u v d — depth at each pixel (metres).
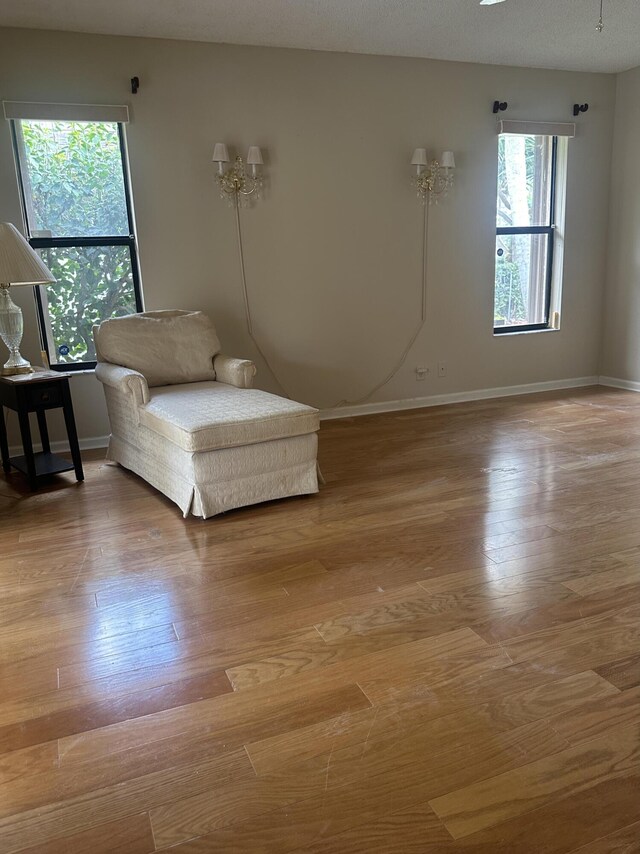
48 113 3.77
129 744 1.59
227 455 2.95
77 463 3.54
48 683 1.84
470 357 5.25
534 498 3.14
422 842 1.30
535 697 1.72
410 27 3.94
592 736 1.57
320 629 2.07
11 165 3.77
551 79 5.04
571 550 2.58
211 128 4.16
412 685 1.79
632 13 3.82
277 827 1.35
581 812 1.36
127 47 3.90
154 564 2.56
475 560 2.52
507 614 2.13
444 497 3.19
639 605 2.16
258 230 4.40
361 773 1.48
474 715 1.66
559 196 5.34
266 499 3.10
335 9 3.60
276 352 4.62
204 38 3.99
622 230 5.45
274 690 1.78
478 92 4.82
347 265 4.69
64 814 1.39
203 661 1.92
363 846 1.30
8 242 3.34
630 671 1.82
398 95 4.59
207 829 1.35
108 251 4.15
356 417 4.88
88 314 4.18
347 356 4.83
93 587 2.38
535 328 5.55
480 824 1.34
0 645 2.03
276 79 4.26
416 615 2.14
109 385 3.61
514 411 4.91
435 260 4.96
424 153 4.61
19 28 3.69
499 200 5.21
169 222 4.17
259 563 2.54
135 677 1.86
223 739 1.60
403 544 2.68
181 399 3.33
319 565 2.51
